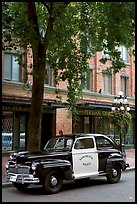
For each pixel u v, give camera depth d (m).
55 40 16.59
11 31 14.96
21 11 15.72
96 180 15.07
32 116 15.40
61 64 17.44
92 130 29.89
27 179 11.78
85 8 16.25
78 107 26.97
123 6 13.95
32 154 12.34
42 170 11.76
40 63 15.42
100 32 15.30
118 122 21.88
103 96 30.38
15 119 24.83
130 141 33.25
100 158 13.84
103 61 16.30
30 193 12.04
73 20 16.70
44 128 27.20
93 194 11.73
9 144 24.38
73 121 27.83
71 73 17.59
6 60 23.97
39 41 15.14
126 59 33.16
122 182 14.57
